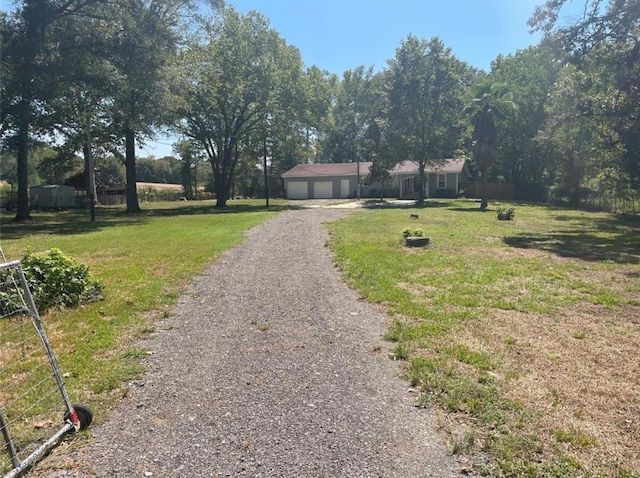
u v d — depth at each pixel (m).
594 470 2.49
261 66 30.38
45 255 6.45
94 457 2.70
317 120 33.72
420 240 11.37
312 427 3.00
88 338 4.85
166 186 62.69
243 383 3.71
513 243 12.16
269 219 19.88
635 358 4.14
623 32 15.99
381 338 4.75
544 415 3.10
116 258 10.31
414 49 31.09
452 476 2.47
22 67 19.02
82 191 43.84
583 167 29.55
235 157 35.84
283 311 5.84
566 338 4.68
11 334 4.97
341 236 13.24
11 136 22.84
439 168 36.22
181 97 24.11
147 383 3.73
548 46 17.50
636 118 17.17
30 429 3.01
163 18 21.30
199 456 2.69
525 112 36.22
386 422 3.05
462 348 4.36
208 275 8.19
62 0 19.86
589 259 9.71
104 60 20.42
